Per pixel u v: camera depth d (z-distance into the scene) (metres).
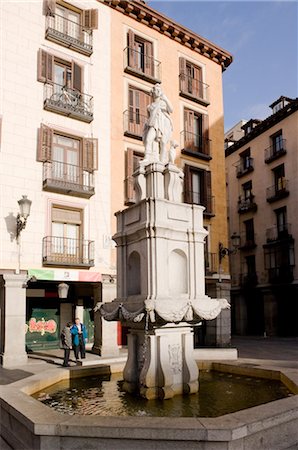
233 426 4.79
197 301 7.97
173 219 8.46
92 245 19.23
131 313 7.73
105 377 9.45
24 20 18.75
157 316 7.49
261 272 33.06
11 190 17.31
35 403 5.98
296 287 29.17
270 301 31.44
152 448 4.78
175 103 24.03
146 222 8.15
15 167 17.53
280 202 31.70
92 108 20.30
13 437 5.76
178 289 8.59
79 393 8.04
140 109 22.36
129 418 5.14
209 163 25.16
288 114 31.11
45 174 18.11
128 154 21.09
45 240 17.80
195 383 8.00
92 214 19.56
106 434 4.84
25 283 16.72
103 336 18.14
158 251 8.05
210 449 4.70
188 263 8.62
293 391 7.36
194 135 24.77
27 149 17.97
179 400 7.44
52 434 4.94
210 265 23.62
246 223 35.84
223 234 24.89
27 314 20.14
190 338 8.30
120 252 9.16
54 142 19.16
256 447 5.00
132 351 8.38
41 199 18.06
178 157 23.64
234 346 22.81
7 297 16.31
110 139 20.80
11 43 18.23
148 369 7.66
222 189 25.45
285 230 30.81
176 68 24.42
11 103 17.83
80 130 19.84
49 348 20.53
